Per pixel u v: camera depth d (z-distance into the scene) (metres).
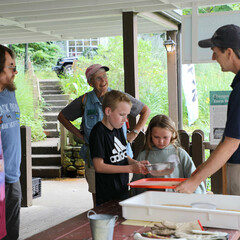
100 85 4.04
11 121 3.36
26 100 11.54
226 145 2.30
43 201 6.62
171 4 6.62
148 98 13.78
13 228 3.48
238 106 2.28
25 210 6.00
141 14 7.09
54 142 10.03
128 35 6.80
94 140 2.88
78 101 4.20
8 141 3.33
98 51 15.57
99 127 2.91
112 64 14.81
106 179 2.91
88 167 4.02
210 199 2.31
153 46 15.98
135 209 2.18
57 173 8.80
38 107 11.74
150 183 2.60
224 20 5.15
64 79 13.59
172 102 9.41
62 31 9.52
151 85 14.15
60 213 5.82
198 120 12.58
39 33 9.52
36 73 16.27
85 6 6.69
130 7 6.66
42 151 9.46
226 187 2.75
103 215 1.81
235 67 2.49
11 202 3.44
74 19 8.19
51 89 13.34
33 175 8.87
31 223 5.28
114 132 2.98
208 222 2.03
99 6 6.77
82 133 4.22
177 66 9.57
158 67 14.59
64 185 7.99
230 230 1.98
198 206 2.15
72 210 6.01
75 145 9.01
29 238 1.96
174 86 9.38
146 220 2.16
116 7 6.68
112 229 1.74
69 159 8.84
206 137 11.79
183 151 3.06
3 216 2.80
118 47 15.41
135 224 2.12
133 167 2.75
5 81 3.30
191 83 10.77
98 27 9.16
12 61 3.28
